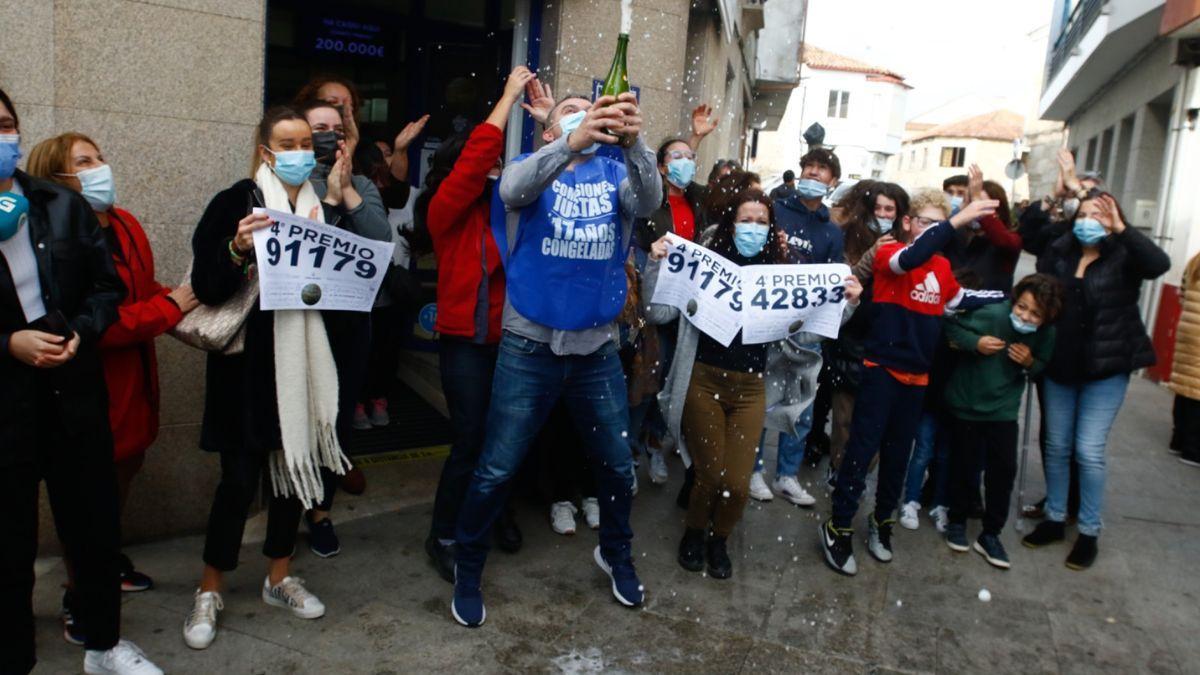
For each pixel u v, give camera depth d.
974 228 5.28
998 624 3.72
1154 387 8.93
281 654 3.12
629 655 3.27
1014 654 3.48
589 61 5.30
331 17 6.25
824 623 3.62
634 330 4.17
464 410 3.63
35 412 2.54
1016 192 41.59
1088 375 4.24
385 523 4.25
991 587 4.07
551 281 3.18
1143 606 3.95
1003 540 4.62
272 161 3.07
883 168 55.12
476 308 3.54
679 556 4.05
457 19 6.50
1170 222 9.67
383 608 3.47
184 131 3.73
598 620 3.50
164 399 3.83
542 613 3.53
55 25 3.43
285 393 3.08
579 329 3.22
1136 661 3.48
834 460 4.98
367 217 3.37
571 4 5.18
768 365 4.22
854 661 3.35
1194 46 9.31
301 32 6.20
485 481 3.31
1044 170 28.06
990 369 4.23
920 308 4.02
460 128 3.97
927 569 4.22
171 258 3.78
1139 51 12.13
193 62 3.71
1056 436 4.47
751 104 21.34
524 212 3.17
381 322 5.39
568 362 3.31
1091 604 3.95
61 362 2.48
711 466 3.81
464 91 6.59
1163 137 12.30
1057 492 4.52
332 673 3.03
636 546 4.23
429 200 4.02
